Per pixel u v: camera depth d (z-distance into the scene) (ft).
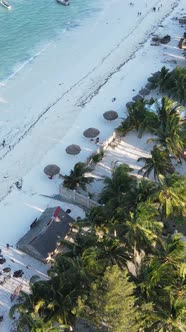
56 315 127.95
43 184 195.00
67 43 301.63
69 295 128.06
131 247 140.77
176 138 187.83
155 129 197.47
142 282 129.08
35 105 242.58
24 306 130.72
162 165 177.37
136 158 206.59
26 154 211.00
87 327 137.28
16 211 182.80
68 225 168.04
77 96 249.14
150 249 142.61
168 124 191.11
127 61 279.49
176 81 227.40
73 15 337.93
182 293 127.95
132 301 119.85
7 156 209.67
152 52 287.48
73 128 225.56
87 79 263.70
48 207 183.73
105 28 319.88
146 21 327.88
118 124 227.61
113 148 211.41
